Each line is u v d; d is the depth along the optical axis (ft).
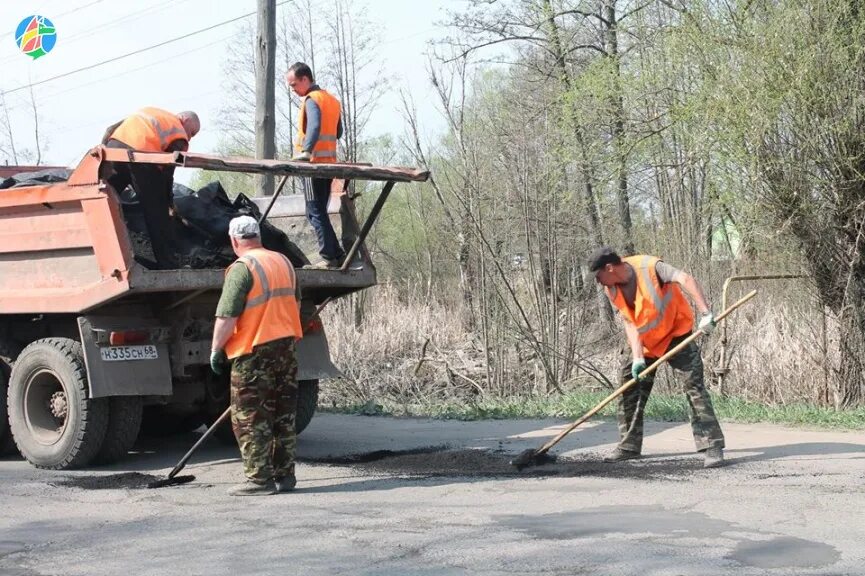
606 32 62.85
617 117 50.52
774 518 18.07
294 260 29.43
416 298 54.85
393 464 25.53
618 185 53.62
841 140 33.14
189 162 23.31
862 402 34.04
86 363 25.55
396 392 44.32
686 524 17.81
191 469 26.20
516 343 43.34
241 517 19.70
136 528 19.11
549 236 42.27
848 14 33.09
